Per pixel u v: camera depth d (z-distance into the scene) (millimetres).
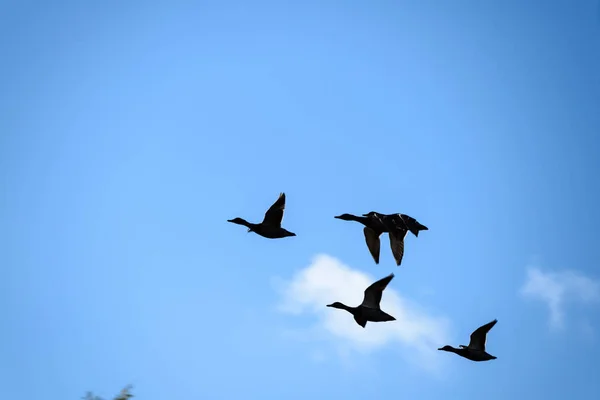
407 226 46250
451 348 41844
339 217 46781
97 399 31312
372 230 46438
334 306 39844
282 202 40031
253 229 39750
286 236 39906
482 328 41531
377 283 39438
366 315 39344
